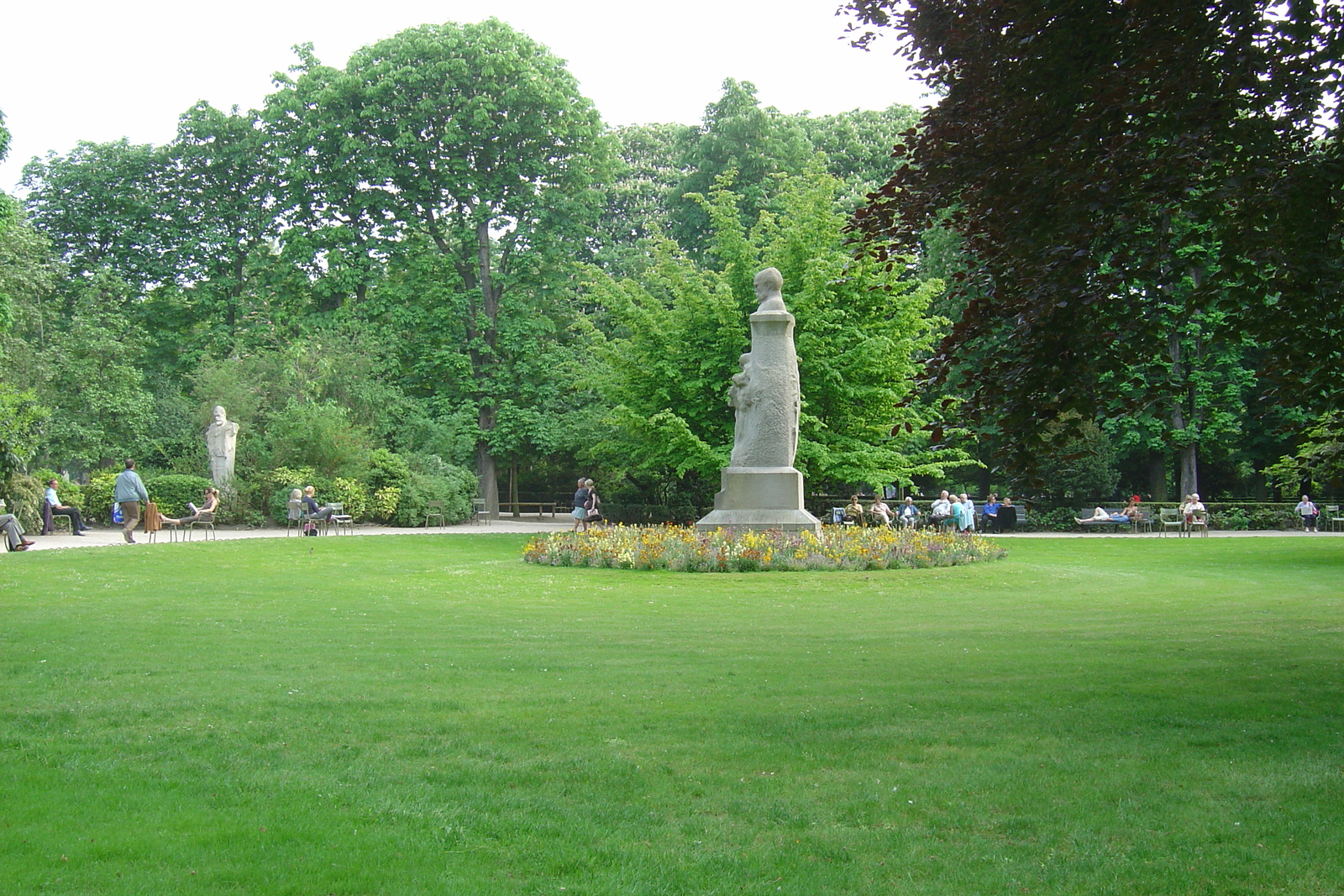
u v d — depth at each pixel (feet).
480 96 154.30
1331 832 17.75
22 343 132.16
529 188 161.17
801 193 115.75
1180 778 20.83
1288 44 29.37
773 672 32.48
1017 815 18.86
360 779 20.71
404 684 30.04
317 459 132.57
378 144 159.33
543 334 166.61
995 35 32.35
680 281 116.78
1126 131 30.12
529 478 189.98
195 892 15.15
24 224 138.21
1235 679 30.94
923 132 35.40
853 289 108.58
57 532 113.29
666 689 29.55
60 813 18.38
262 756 22.30
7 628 40.88
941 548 71.15
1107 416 32.81
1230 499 175.01
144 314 168.76
